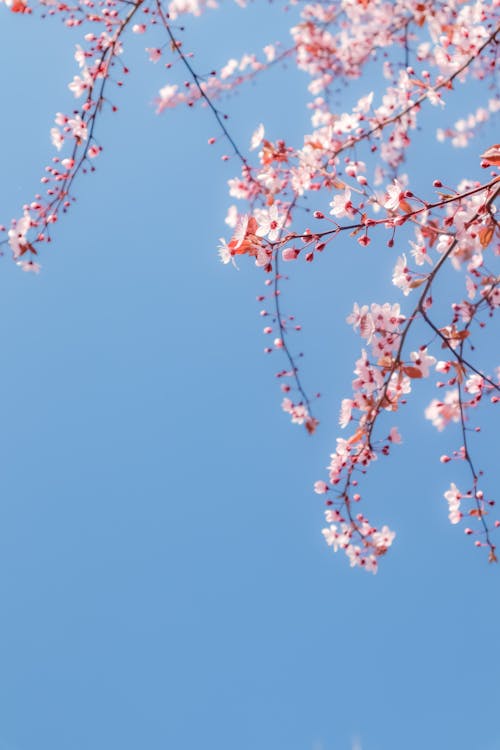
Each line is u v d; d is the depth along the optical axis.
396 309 3.90
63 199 4.38
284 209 4.07
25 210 4.35
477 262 3.93
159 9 4.40
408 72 4.66
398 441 4.22
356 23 5.27
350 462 4.32
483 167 3.33
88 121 4.36
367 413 4.11
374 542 4.40
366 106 4.51
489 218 3.47
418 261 3.70
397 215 3.41
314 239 3.43
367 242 3.40
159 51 4.67
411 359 3.88
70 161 4.37
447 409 4.24
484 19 4.78
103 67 4.45
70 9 4.43
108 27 4.47
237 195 4.43
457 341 3.97
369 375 4.03
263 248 3.48
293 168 4.11
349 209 3.40
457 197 3.28
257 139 4.05
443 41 4.85
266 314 4.35
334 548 4.42
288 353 4.39
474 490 4.19
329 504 4.36
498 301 3.87
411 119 4.93
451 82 4.48
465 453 4.17
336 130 4.21
